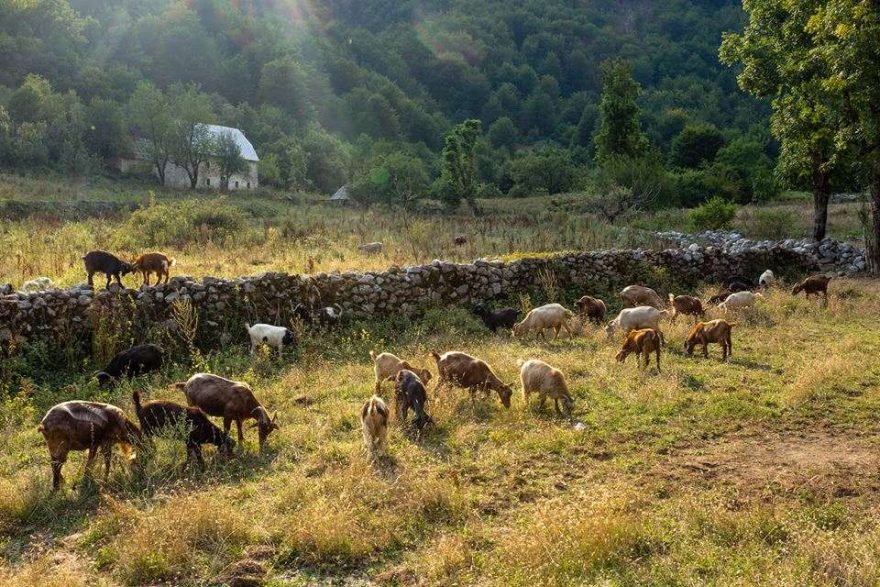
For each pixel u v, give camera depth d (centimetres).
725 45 2653
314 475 770
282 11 17400
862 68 1838
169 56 11175
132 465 769
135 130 7100
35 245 1830
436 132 12988
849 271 2297
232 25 13362
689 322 1553
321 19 18038
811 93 2295
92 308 1229
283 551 608
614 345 1362
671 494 709
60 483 736
